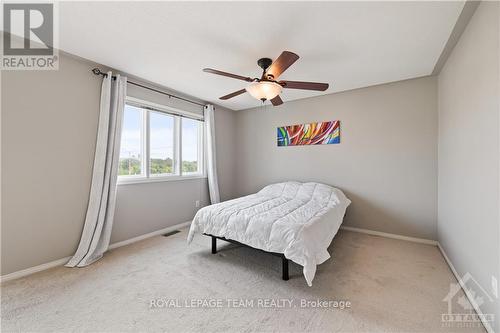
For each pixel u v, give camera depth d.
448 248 2.35
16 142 2.02
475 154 1.64
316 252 1.89
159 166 3.37
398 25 1.80
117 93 2.63
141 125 3.14
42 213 2.18
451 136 2.24
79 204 2.44
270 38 2.00
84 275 2.09
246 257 2.49
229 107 4.44
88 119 2.50
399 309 1.61
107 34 1.95
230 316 1.55
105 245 2.53
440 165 2.72
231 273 2.13
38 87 2.14
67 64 2.33
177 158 3.62
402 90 3.04
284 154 4.09
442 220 2.62
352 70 2.69
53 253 2.26
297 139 3.92
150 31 1.90
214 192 4.02
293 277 2.06
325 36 1.96
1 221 1.95
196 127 4.04
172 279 2.03
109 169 2.58
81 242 2.41
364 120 3.32
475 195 1.63
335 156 3.57
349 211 3.46
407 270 2.18
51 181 2.24
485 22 1.48
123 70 2.69
